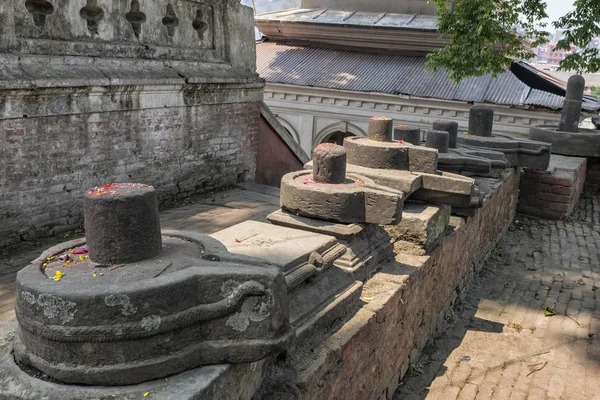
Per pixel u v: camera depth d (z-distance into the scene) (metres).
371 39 18.88
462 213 7.05
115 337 2.41
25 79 5.56
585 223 11.25
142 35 7.32
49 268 2.71
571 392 5.09
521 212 11.81
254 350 2.69
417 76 17.48
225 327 2.69
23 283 2.49
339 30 18.95
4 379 2.51
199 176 8.62
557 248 9.64
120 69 6.83
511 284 8.00
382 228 5.46
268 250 3.78
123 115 6.98
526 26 14.02
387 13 19.69
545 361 5.66
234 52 9.03
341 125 17.88
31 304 2.45
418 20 18.64
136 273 2.64
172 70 7.66
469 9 13.92
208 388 2.53
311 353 3.56
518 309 7.09
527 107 15.43
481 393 5.08
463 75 14.59
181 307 2.55
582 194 13.49
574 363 5.62
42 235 6.19
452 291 6.92
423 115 16.75
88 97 6.41
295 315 3.56
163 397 2.42
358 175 5.29
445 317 6.68
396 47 18.84
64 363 2.46
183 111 8.02
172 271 2.70
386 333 4.59
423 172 6.14
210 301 2.65
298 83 17.80
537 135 13.13
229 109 9.03
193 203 8.30
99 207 2.69
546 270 8.56
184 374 2.60
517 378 5.34
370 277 4.95
